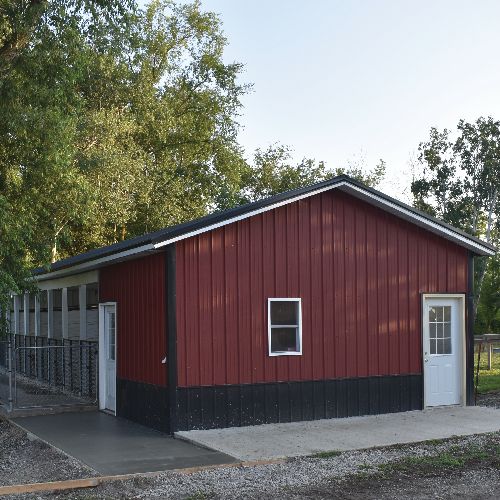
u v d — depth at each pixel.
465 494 8.22
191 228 12.16
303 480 8.98
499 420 13.10
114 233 34.38
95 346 16.23
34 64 16.69
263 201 12.84
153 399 12.84
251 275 12.87
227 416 12.45
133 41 19.41
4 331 16.08
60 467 9.87
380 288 14.12
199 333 12.37
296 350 13.21
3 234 15.37
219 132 40.00
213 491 8.50
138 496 8.32
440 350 14.78
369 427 12.47
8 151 17.75
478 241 14.85
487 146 44.62
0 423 14.08
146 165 34.06
